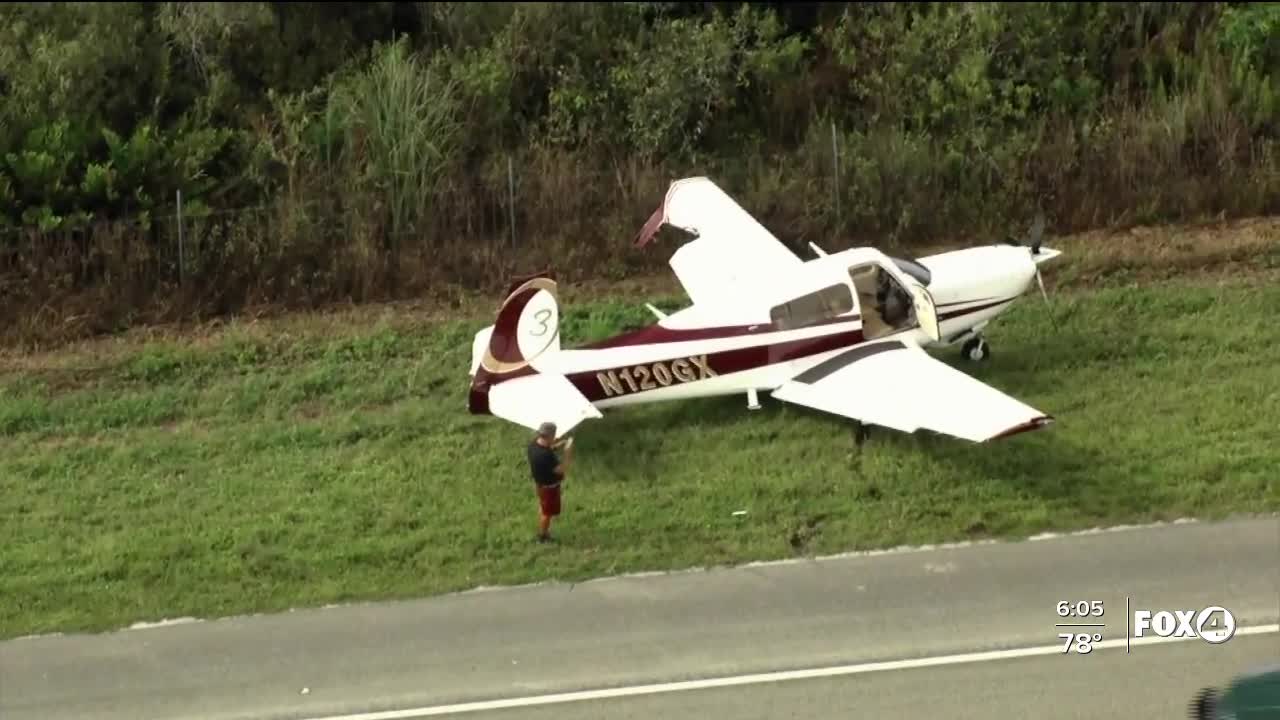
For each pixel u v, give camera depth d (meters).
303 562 39.59
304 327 54.81
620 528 40.19
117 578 39.38
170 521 42.06
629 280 57.59
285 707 33.78
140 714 33.84
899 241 59.12
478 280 57.59
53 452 46.72
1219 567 36.69
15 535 41.72
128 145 58.75
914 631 35.09
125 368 52.22
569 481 42.56
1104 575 36.75
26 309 55.19
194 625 37.22
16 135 58.94
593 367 42.66
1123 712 31.81
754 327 43.66
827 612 36.03
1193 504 39.41
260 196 60.62
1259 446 41.72
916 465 42.12
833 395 42.38
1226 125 60.50
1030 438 43.12
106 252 56.69
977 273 46.84
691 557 38.78
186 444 46.75
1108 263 54.69
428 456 44.78
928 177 60.16
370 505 42.22
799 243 59.12
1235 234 56.94
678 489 41.78
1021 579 36.81
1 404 49.62
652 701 33.19
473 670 34.72
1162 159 60.16
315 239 58.00
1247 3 69.12
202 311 56.34
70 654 36.25
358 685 34.44
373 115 60.69
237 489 43.69
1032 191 59.56
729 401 46.53
